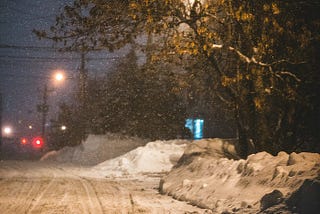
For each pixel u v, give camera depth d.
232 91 22.83
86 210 16.09
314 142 24.73
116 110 53.12
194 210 16.31
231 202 15.36
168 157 39.28
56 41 19.69
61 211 15.73
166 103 52.03
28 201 18.19
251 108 22.41
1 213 15.23
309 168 14.12
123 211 16.02
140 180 30.23
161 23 19.75
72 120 68.44
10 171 34.84
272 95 22.59
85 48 19.84
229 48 20.80
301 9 21.50
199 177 20.58
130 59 52.31
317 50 22.03
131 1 18.70
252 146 23.66
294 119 23.19
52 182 26.56
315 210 11.69
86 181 28.19
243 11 19.22
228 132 51.53
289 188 13.58
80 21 19.55
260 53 20.58
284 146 23.05
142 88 52.03
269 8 19.03
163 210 16.30
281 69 22.08
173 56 22.52
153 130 52.53
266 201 13.14
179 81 25.12
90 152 50.16
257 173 16.23
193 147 25.86
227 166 18.89
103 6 19.27
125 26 19.72
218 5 20.03
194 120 54.62
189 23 19.97
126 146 50.94
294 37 20.67
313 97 22.98
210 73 24.33
